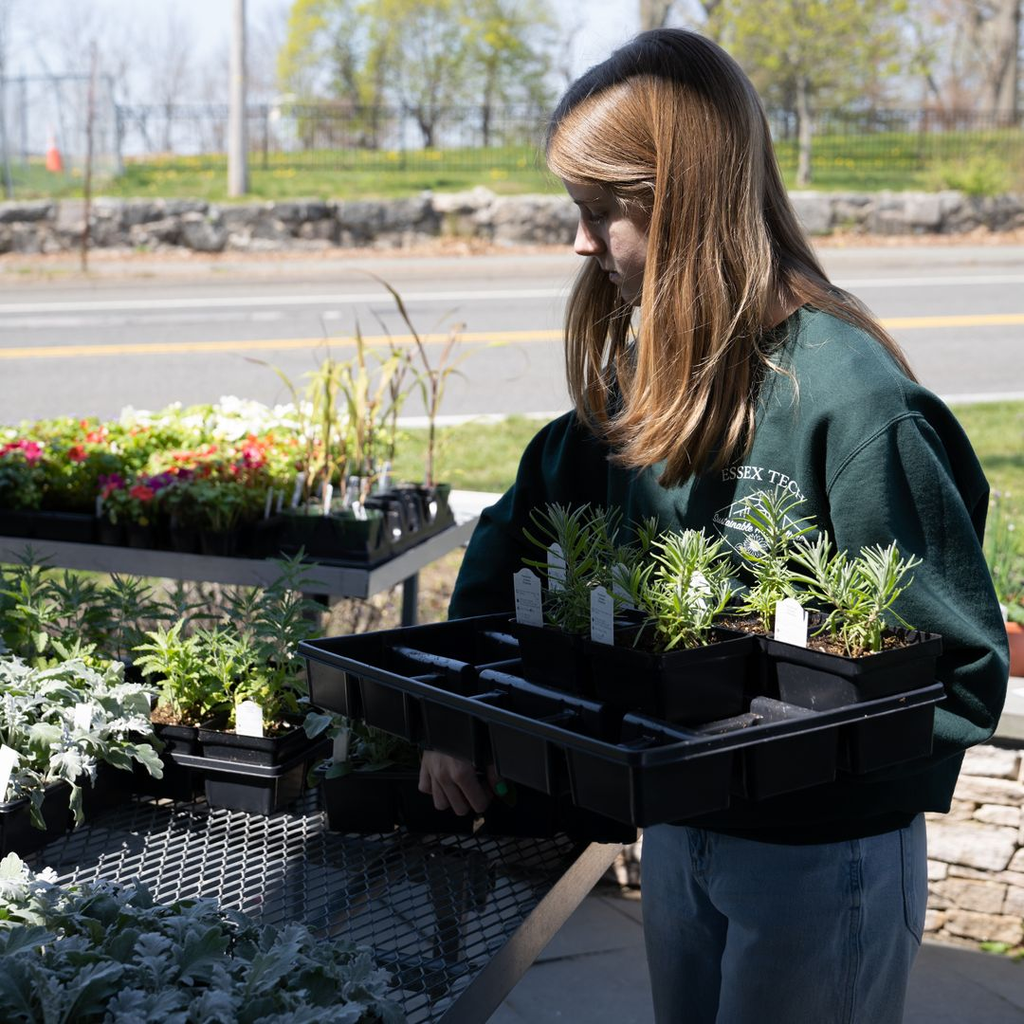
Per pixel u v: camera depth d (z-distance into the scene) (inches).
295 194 640.4
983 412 277.3
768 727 43.3
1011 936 112.0
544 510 65.4
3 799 62.9
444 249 603.2
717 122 49.6
